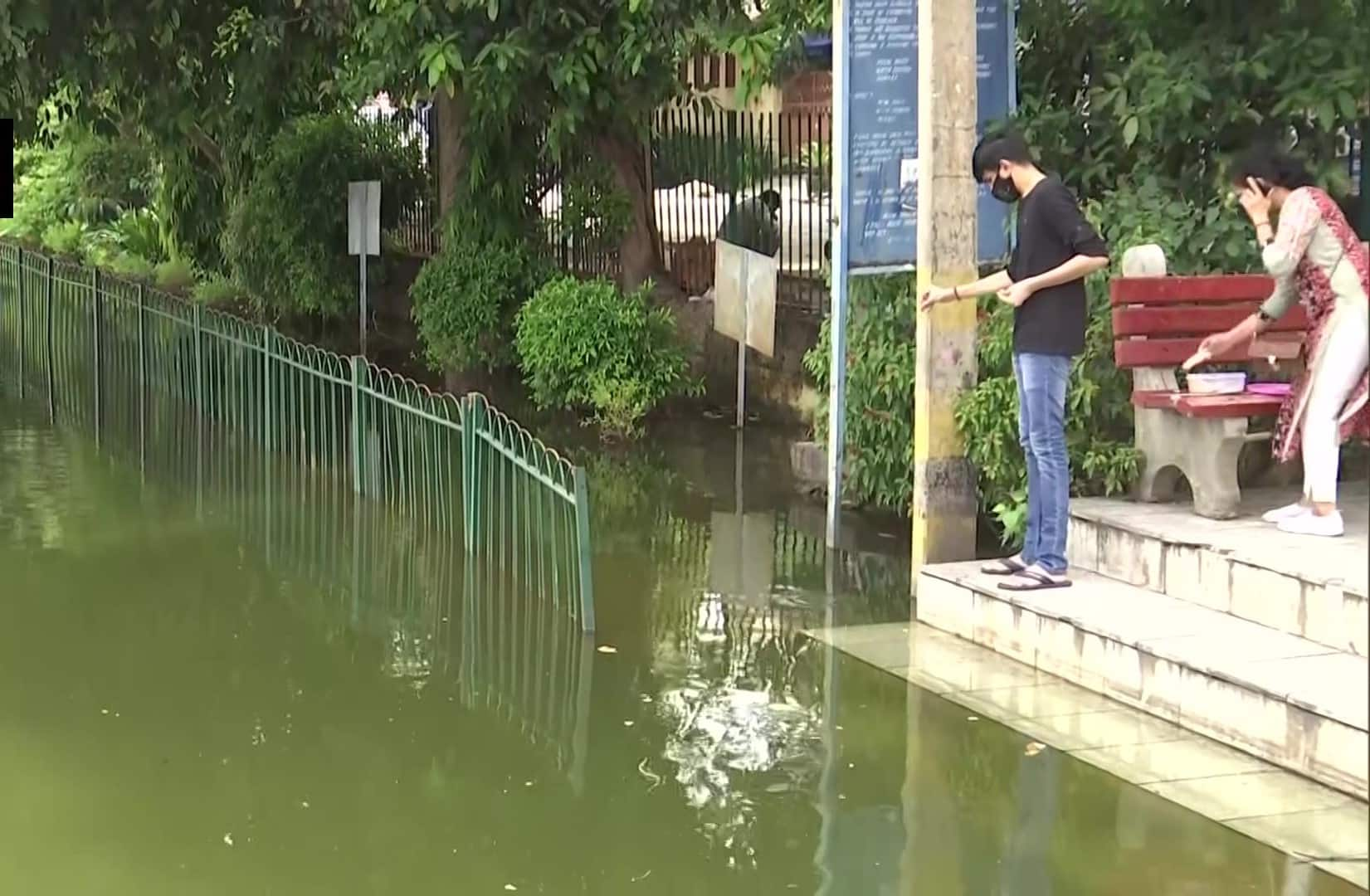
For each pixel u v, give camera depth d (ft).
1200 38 23.24
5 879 13.39
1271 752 15.26
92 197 63.67
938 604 20.44
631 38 31.63
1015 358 18.95
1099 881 13.12
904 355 24.16
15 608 21.79
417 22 30.91
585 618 20.68
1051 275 18.13
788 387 35.60
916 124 23.47
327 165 43.37
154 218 57.57
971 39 20.99
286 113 44.11
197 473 31.22
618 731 16.96
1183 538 18.38
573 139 36.24
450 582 23.24
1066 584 19.20
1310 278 17.98
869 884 13.21
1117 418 21.40
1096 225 21.99
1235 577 17.61
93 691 18.38
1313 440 18.26
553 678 18.74
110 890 13.17
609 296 34.24
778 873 13.48
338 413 30.86
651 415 36.96
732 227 37.70
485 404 24.47
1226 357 20.40
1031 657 18.57
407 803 15.10
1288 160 18.19
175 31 35.99
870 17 23.00
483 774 15.81
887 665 18.89
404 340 46.21
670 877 13.47
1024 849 13.76
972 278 21.25
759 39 29.73
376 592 22.63
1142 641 16.81
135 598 22.38
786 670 18.90
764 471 31.27
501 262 36.88
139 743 16.70
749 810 14.83
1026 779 15.21
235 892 13.19
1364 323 17.74
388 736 16.92
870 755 16.05
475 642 20.25
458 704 17.92
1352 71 22.34
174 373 38.17
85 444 34.47
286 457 32.48
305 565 24.14
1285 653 16.25
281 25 36.86
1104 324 21.07
